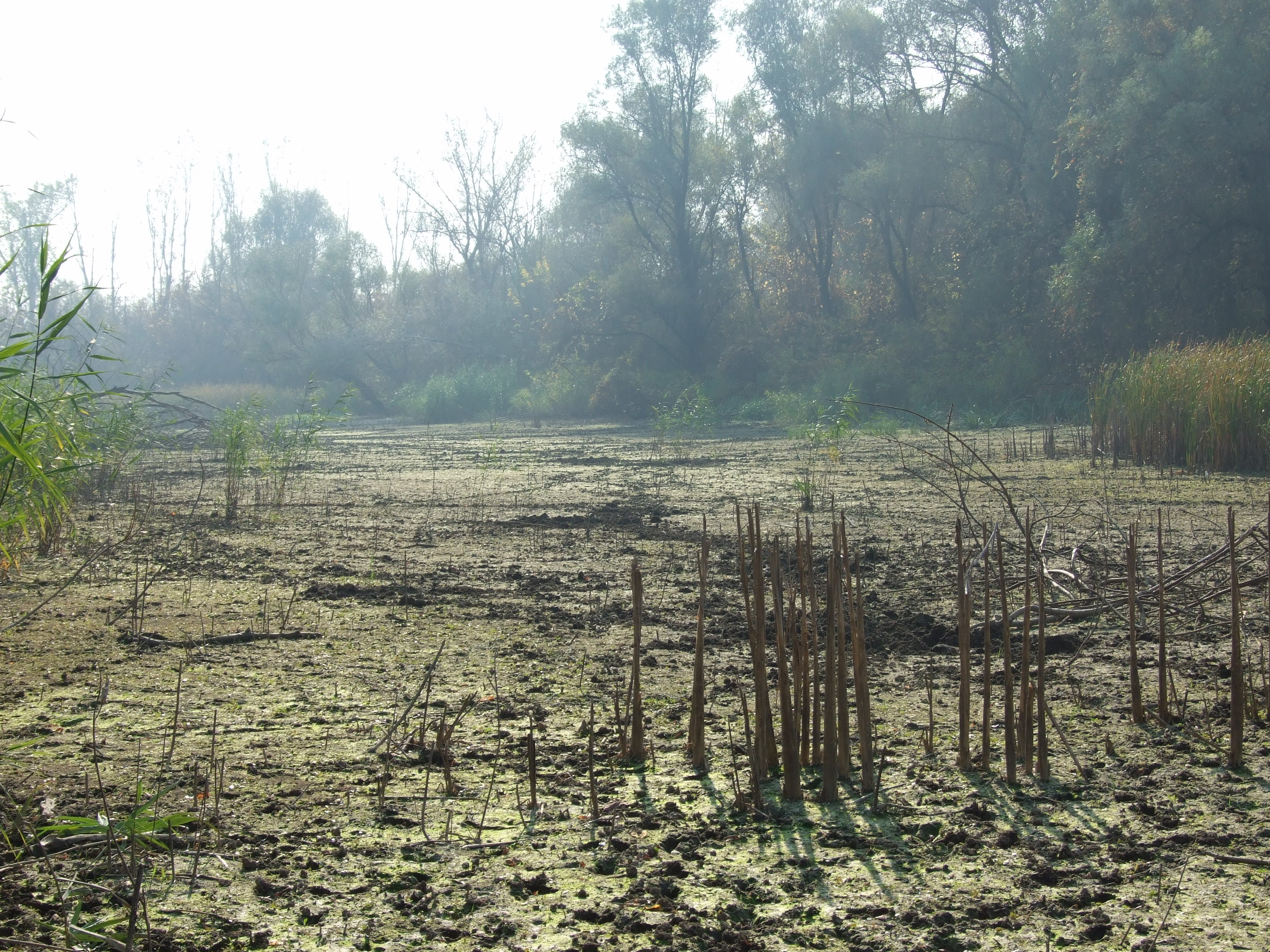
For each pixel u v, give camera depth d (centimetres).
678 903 285
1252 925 269
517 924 274
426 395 3806
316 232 6312
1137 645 539
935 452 1742
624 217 3919
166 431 2067
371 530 1005
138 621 607
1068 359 2766
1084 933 267
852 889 292
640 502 1221
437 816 343
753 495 1263
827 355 3350
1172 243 2514
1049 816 339
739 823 336
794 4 3559
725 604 666
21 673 497
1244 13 2423
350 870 304
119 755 392
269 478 1532
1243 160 2416
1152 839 320
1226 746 396
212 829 328
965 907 280
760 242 4150
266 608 652
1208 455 1420
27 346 423
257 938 266
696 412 2473
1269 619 416
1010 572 717
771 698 470
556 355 4025
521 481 1488
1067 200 2936
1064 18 2928
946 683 489
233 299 5994
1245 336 2353
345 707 457
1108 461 1551
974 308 3075
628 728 430
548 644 571
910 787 363
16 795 349
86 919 273
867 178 3262
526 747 407
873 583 715
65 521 902
